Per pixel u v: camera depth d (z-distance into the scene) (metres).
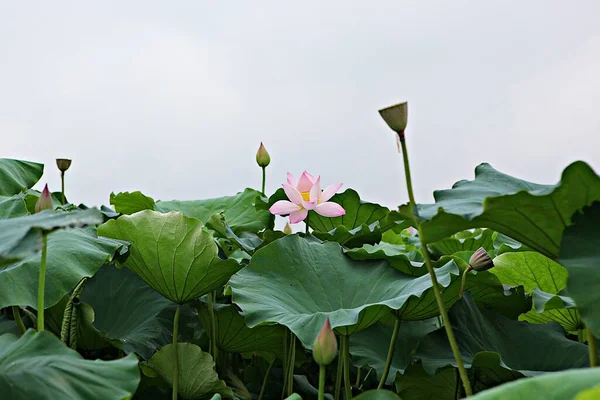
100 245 2.03
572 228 1.37
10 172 3.64
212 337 2.37
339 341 2.34
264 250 2.21
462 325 2.10
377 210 3.18
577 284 1.28
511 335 2.21
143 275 2.14
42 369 1.37
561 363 2.10
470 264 1.92
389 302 1.91
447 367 1.94
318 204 2.78
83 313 2.17
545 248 1.51
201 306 2.39
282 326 2.31
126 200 3.51
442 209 1.42
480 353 1.86
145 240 2.04
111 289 2.54
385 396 1.43
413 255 3.33
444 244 3.44
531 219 1.44
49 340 1.49
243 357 2.69
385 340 2.40
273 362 2.57
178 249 2.02
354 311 1.93
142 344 2.29
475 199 1.64
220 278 2.06
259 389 2.65
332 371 2.70
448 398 2.11
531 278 2.50
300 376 2.62
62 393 1.33
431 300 2.02
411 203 1.52
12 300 1.76
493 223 1.49
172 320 2.49
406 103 1.49
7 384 1.33
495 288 2.18
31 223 1.43
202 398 2.23
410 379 2.09
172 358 2.14
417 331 2.46
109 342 2.19
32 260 1.88
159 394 2.29
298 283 2.16
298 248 2.24
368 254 2.24
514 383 0.94
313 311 2.08
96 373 1.41
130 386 1.41
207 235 1.98
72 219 1.38
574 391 0.91
